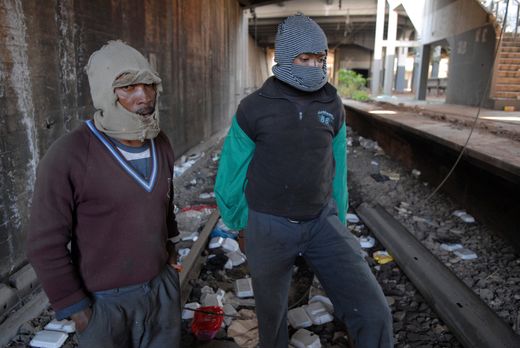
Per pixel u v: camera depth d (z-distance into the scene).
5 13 2.80
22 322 2.72
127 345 1.54
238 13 15.96
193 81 8.80
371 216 4.84
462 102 12.56
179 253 3.83
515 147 4.21
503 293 3.25
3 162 2.86
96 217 1.37
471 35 11.95
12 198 2.98
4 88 2.82
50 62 3.36
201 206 5.19
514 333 2.51
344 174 2.08
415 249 3.77
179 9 7.48
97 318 1.42
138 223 1.41
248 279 3.33
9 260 2.99
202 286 3.29
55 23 3.42
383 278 3.51
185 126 8.24
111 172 1.35
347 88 23.16
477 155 4.00
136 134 1.34
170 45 7.00
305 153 1.81
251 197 1.93
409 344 2.65
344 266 1.89
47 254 1.27
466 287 3.05
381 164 8.21
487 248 4.12
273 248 1.91
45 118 3.31
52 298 1.31
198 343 2.60
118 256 1.41
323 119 1.83
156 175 1.46
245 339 2.64
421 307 3.04
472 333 2.55
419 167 6.98
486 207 4.63
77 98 3.81
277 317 2.00
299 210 1.86
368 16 28.58
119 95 1.29
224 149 1.97
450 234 4.50
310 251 1.97
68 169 1.29
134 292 1.47
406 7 18.12
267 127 1.80
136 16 5.37
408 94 25.91
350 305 1.86
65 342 2.58
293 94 1.81
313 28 1.76
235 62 15.39
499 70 10.45
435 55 29.86
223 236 4.22
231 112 14.62
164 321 1.62
